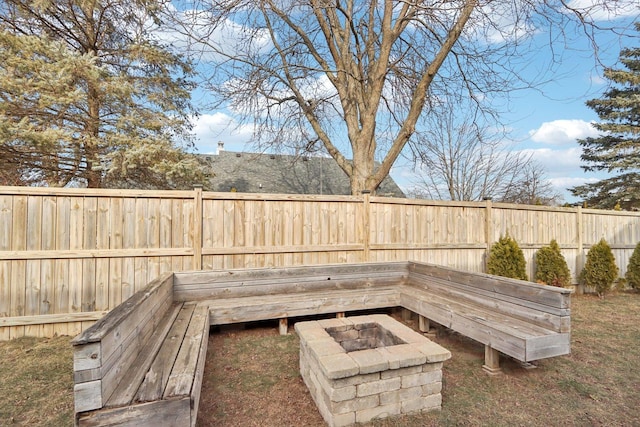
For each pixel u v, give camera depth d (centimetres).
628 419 232
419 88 654
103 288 426
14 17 662
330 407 215
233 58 639
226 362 332
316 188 1273
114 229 433
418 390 235
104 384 164
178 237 459
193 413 181
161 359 226
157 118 773
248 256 491
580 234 714
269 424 224
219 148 1427
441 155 1394
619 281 735
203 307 387
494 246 618
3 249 391
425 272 488
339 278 493
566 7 523
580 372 308
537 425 223
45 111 650
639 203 1473
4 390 272
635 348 370
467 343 393
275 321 468
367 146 695
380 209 565
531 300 313
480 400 256
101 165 681
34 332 403
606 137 1510
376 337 312
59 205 412
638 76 1305
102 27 749
